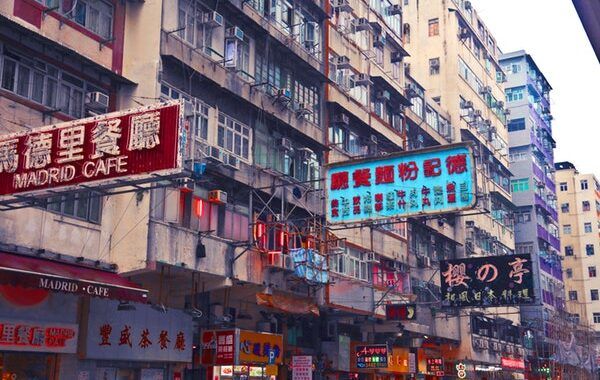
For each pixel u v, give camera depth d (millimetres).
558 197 68938
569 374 45125
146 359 14742
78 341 13375
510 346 39875
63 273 12102
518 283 26328
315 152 21328
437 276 31172
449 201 16625
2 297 11961
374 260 23500
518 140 50562
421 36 38844
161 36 14984
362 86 25406
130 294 12523
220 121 17047
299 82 21078
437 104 35312
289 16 20875
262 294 17250
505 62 53062
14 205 11727
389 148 27516
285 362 20156
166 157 9742
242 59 18297
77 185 10273
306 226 19859
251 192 17328
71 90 13680
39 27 12930
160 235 14180
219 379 17312
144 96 14617
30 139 10781
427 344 30531
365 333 25312
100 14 14516
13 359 12539
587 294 65188
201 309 17203
